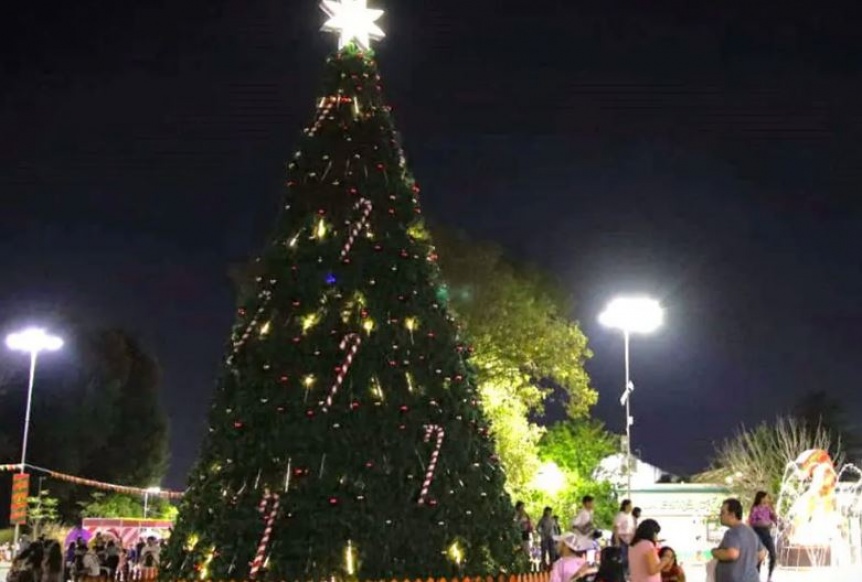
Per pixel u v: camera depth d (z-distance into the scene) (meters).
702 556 31.53
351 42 14.19
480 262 33.84
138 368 61.16
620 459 40.16
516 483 32.69
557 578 13.04
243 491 11.73
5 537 46.44
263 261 12.98
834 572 25.62
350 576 11.23
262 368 12.21
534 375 35.44
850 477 50.88
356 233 12.73
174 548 12.26
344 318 12.27
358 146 13.36
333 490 11.51
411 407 12.08
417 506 11.72
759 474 41.38
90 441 56.44
